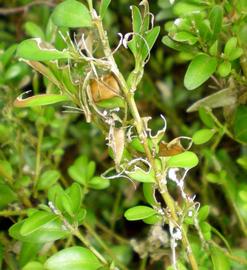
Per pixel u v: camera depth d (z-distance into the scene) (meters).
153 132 0.44
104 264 0.28
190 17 0.30
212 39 0.30
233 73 0.32
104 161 0.45
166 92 0.45
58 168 0.44
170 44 0.31
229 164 0.39
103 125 0.28
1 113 0.38
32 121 0.40
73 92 0.27
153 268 0.39
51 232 0.28
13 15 0.51
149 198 0.28
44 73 0.27
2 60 0.36
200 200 0.41
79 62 0.26
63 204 0.28
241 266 0.32
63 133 0.43
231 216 0.39
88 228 0.35
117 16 0.48
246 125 0.33
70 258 0.27
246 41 0.32
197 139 0.34
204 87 0.44
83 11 0.25
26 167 0.38
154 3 0.44
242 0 0.31
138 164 0.28
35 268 0.28
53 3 0.45
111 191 0.42
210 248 0.31
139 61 0.25
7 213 0.33
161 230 0.34
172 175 0.27
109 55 0.25
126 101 0.26
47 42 0.35
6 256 0.33
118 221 0.42
